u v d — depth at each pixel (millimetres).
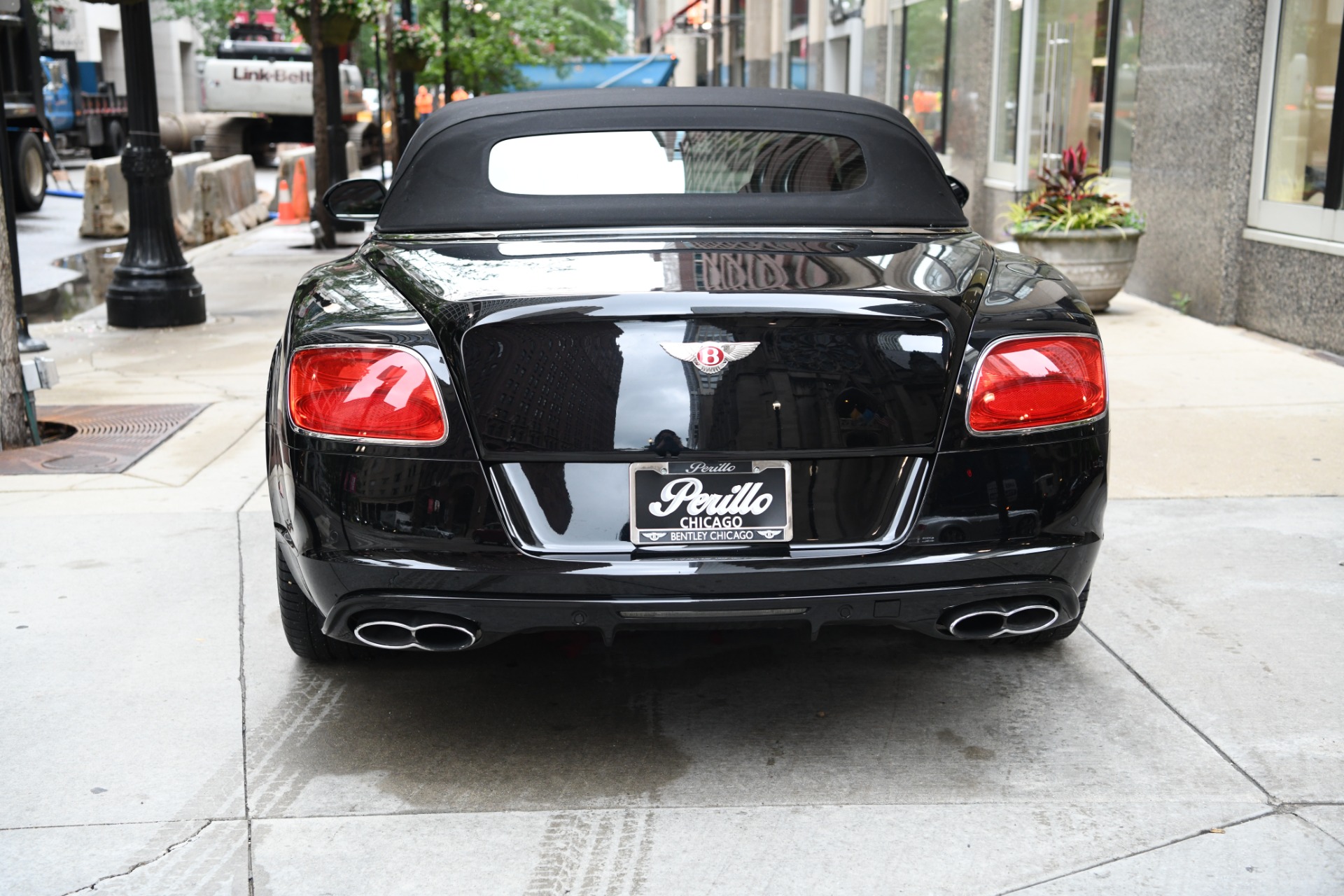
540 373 2732
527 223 3521
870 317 2736
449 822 2826
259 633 3910
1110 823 2789
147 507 5160
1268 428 6145
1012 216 10164
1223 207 9078
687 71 45188
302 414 2846
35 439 6230
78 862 2672
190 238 17844
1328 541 4582
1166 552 4496
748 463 2744
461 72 26047
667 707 3422
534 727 3299
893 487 2797
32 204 21156
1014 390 2818
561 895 2553
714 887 2570
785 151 3648
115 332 9797
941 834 2758
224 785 2996
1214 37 9141
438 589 2779
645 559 2734
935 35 17828
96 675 3602
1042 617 2979
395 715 3365
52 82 28500
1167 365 7750
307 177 22219
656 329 2719
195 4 22734
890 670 3645
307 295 3115
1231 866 2611
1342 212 7918
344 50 26625
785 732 3260
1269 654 3666
